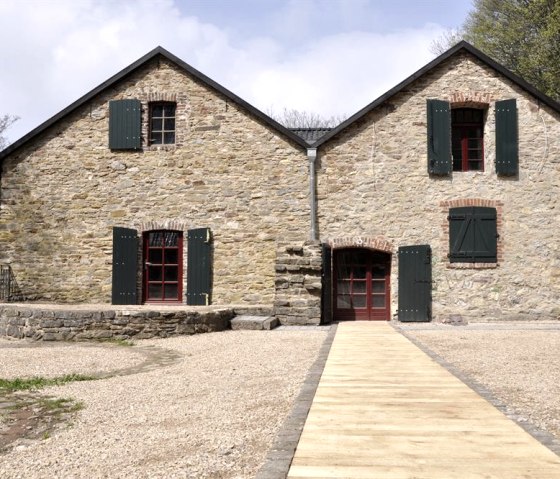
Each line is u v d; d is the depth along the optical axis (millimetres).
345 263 13820
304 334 11016
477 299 13297
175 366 7992
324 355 8156
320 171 13711
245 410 5328
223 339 10555
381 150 13648
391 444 4129
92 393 6305
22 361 8633
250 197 13891
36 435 4812
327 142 13750
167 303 14078
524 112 13562
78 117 14391
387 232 13531
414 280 13336
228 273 13836
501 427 4516
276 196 13812
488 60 13531
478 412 4965
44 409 5637
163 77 14281
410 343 9430
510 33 21547
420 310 13266
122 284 13992
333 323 13055
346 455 3904
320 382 6250
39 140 14406
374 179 13609
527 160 13477
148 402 5809
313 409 5090
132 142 14148
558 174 13422
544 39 20312
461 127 14000
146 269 14180
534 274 13297
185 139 14133
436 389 5879
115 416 5301
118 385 6703
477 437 4266
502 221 13398
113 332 11141
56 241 14242
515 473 3562
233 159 13984
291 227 13719
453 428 4492
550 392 5922
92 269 14156
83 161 14312
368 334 10766
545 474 3541
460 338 10336
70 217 14250
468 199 13430
